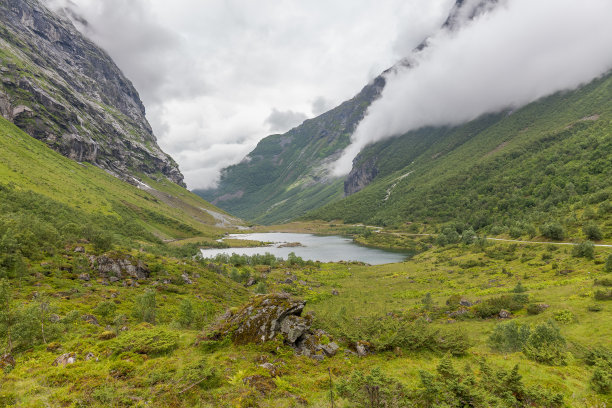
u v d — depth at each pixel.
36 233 80.38
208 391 16.72
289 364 21.70
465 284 89.44
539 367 23.64
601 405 16.86
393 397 15.20
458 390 15.93
